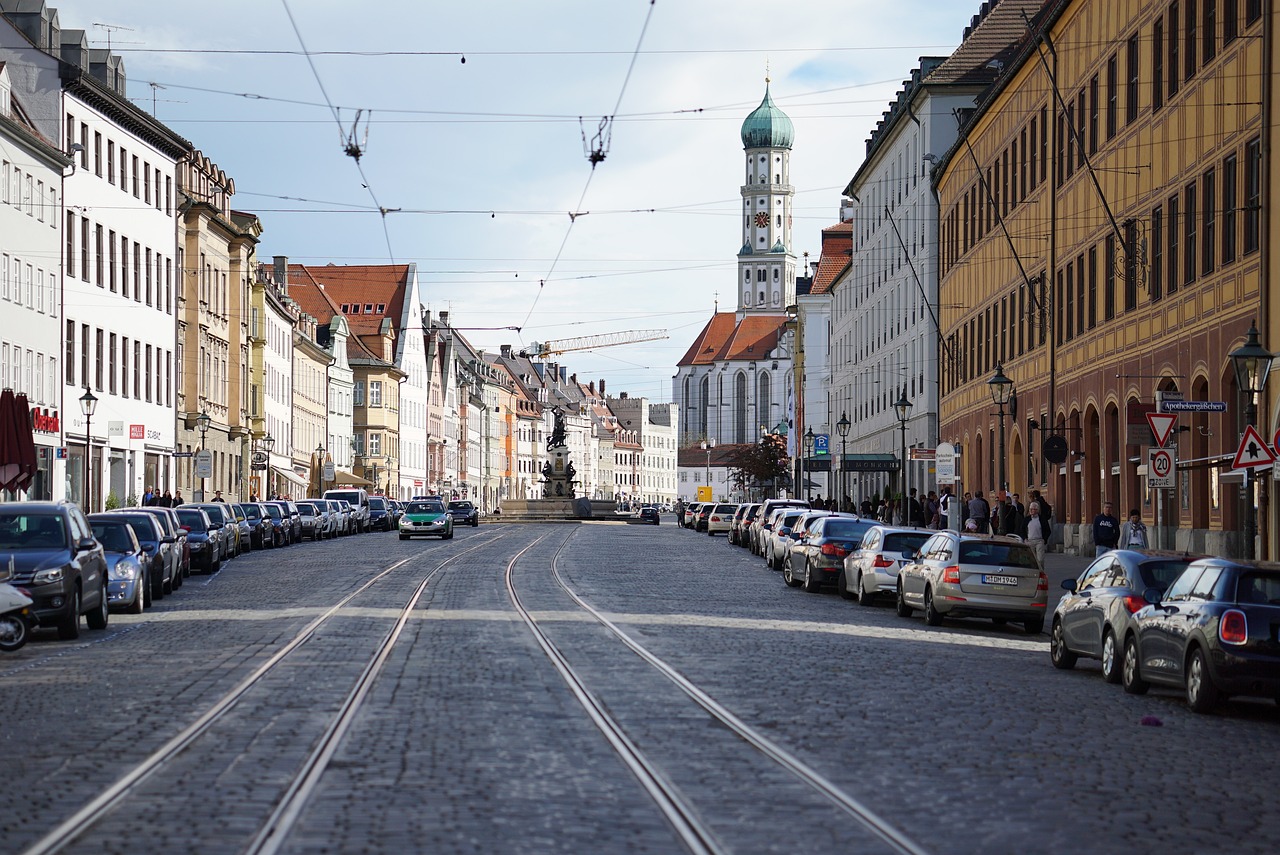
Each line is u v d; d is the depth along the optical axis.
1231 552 35.12
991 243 63.84
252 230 96.06
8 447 39.00
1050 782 12.35
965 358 69.50
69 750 13.21
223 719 15.03
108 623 27.92
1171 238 39.72
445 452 169.12
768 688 18.11
